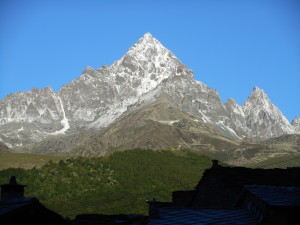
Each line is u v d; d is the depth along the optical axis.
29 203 23.94
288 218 27.53
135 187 101.88
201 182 41.94
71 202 89.25
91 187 100.38
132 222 31.41
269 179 39.41
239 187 39.31
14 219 23.66
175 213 31.75
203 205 41.22
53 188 98.06
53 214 24.92
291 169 40.25
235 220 30.00
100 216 33.34
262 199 29.12
